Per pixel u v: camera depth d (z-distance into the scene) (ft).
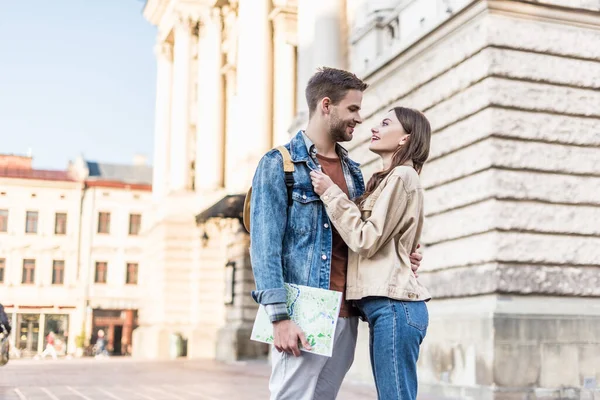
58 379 44.24
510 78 29.35
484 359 27.32
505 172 28.86
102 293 149.48
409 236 9.84
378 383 9.46
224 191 89.56
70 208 150.30
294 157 9.78
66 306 147.33
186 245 92.99
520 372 27.04
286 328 9.09
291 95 72.59
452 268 30.89
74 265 148.77
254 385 37.81
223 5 93.97
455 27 30.96
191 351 87.30
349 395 29.84
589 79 30.37
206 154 92.89
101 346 133.18
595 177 30.19
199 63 98.94
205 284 89.10
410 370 9.46
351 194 10.29
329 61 47.09
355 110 10.09
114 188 152.97
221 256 90.02
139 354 99.30
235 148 86.43
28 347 144.87
